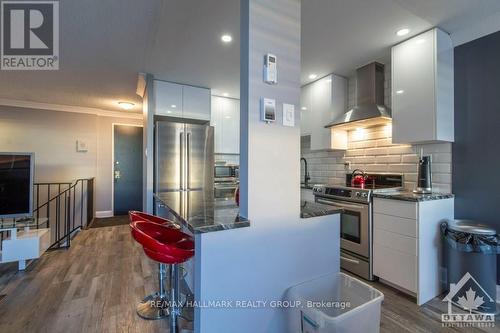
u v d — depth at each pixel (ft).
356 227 8.30
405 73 7.80
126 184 18.72
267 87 4.35
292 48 4.63
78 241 12.20
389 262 7.28
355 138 10.75
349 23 6.88
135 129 19.02
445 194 7.38
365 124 9.75
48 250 10.89
